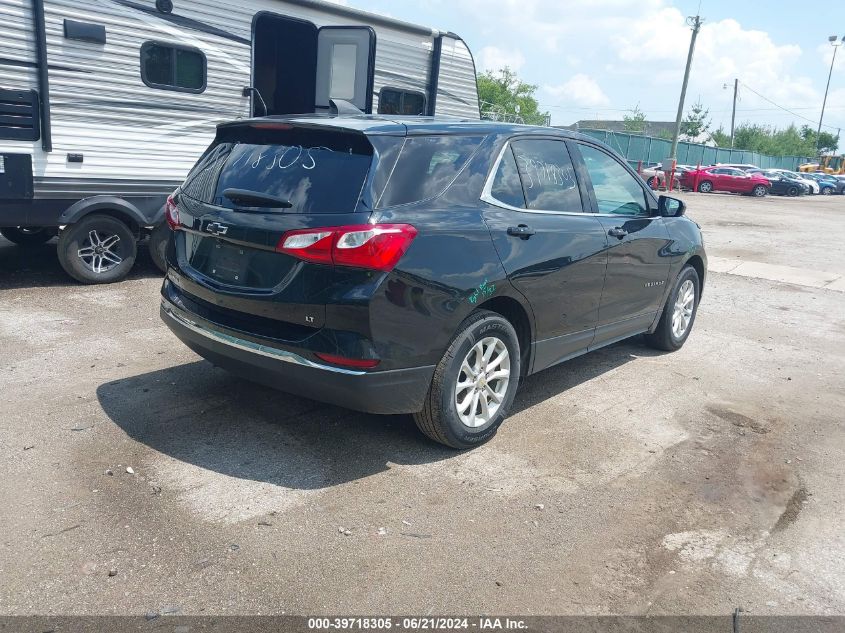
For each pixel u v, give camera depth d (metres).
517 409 5.19
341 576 3.20
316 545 3.40
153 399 4.90
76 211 7.54
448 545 3.48
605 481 4.20
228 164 4.36
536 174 4.79
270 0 8.65
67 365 5.47
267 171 4.12
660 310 6.30
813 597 3.28
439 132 4.26
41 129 7.15
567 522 3.74
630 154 42.41
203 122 8.30
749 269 11.97
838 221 23.11
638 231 5.57
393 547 3.43
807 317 8.78
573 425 4.96
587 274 5.01
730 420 5.25
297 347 3.81
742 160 55.38
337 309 3.72
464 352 4.19
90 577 3.09
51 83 7.11
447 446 4.43
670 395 5.68
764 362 6.75
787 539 3.72
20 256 9.15
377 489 3.93
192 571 3.17
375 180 3.84
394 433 4.61
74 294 7.56
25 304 7.10
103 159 7.59
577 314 5.07
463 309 4.08
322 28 9.18
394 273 3.76
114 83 7.52
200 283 4.23
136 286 8.03
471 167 4.34
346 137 3.99
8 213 7.14
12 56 6.85
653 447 4.70
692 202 27.84
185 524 3.50
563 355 5.15
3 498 3.63
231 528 3.50
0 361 5.49
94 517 3.52
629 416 5.19
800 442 4.94
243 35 8.46
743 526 3.82
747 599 3.23
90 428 4.43
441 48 10.64
